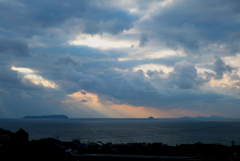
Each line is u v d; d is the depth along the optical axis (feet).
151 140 493.36
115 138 523.29
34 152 207.31
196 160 219.00
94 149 286.46
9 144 207.00
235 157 233.76
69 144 301.02
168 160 221.25
